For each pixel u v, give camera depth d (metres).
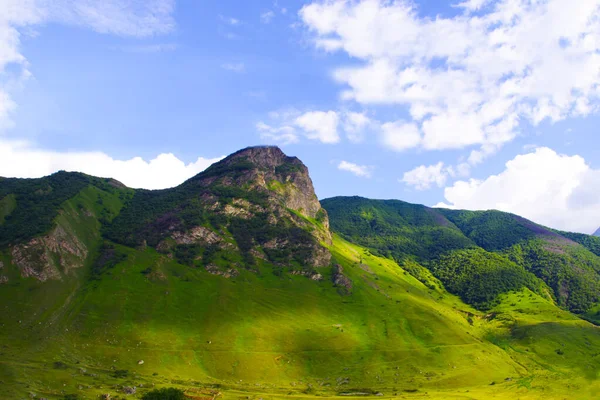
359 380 199.50
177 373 180.00
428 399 167.25
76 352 179.88
